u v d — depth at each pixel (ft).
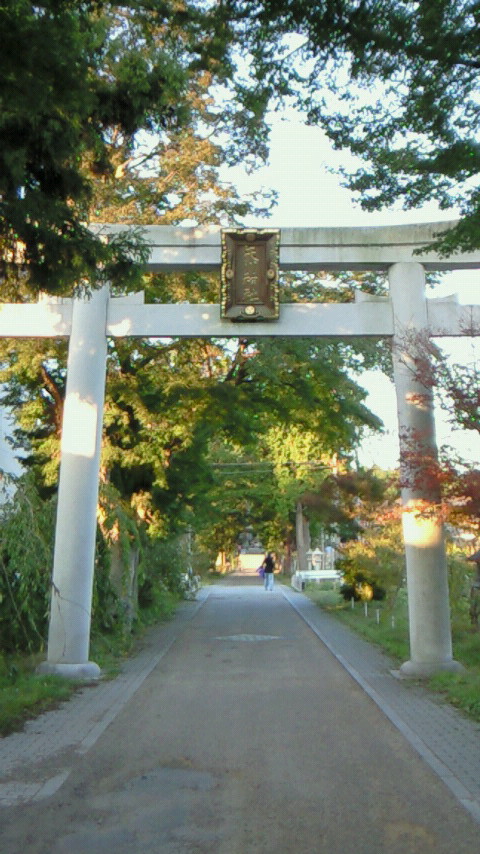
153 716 32.45
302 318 45.98
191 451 72.13
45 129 26.17
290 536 188.14
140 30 27.71
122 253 29.91
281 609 92.68
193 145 55.16
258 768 24.23
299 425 67.87
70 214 27.66
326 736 28.71
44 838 18.22
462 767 24.13
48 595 43.21
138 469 67.36
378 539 70.28
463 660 46.73
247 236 45.32
